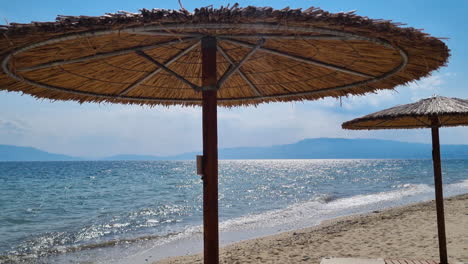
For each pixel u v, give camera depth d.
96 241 12.70
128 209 21.42
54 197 29.06
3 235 14.25
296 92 3.69
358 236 10.45
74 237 13.63
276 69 3.34
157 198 27.30
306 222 15.00
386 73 2.83
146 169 87.75
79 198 28.14
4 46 1.98
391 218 13.21
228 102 4.16
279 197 26.02
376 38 2.13
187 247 11.30
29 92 3.03
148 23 1.89
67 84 3.11
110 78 3.22
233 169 90.69
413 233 10.21
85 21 1.84
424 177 43.44
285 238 11.21
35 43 1.97
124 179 50.56
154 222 16.61
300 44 2.69
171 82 3.61
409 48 2.25
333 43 2.55
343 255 8.41
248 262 8.53
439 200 5.18
